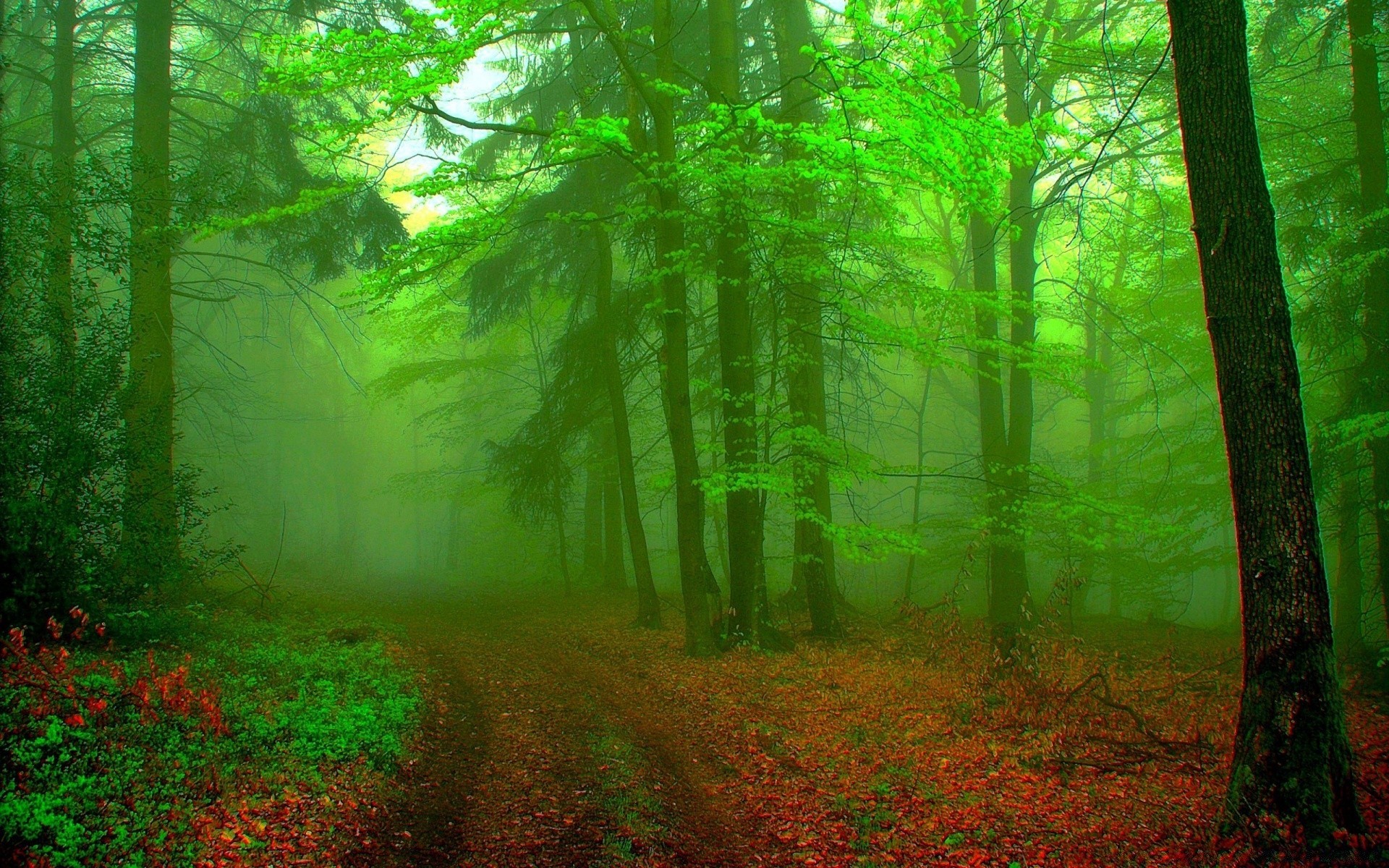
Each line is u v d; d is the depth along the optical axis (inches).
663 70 430.9
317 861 189.0
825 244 430.6
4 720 207.8
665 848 218.8
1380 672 419.8
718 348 634.8
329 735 256.7
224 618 447.5
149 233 370.9
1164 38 442.9
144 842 178.2
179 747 223.6
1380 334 432.5
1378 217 402.9
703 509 487.8
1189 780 262.5
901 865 215.5
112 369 346.9
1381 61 446.3
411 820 223.8
